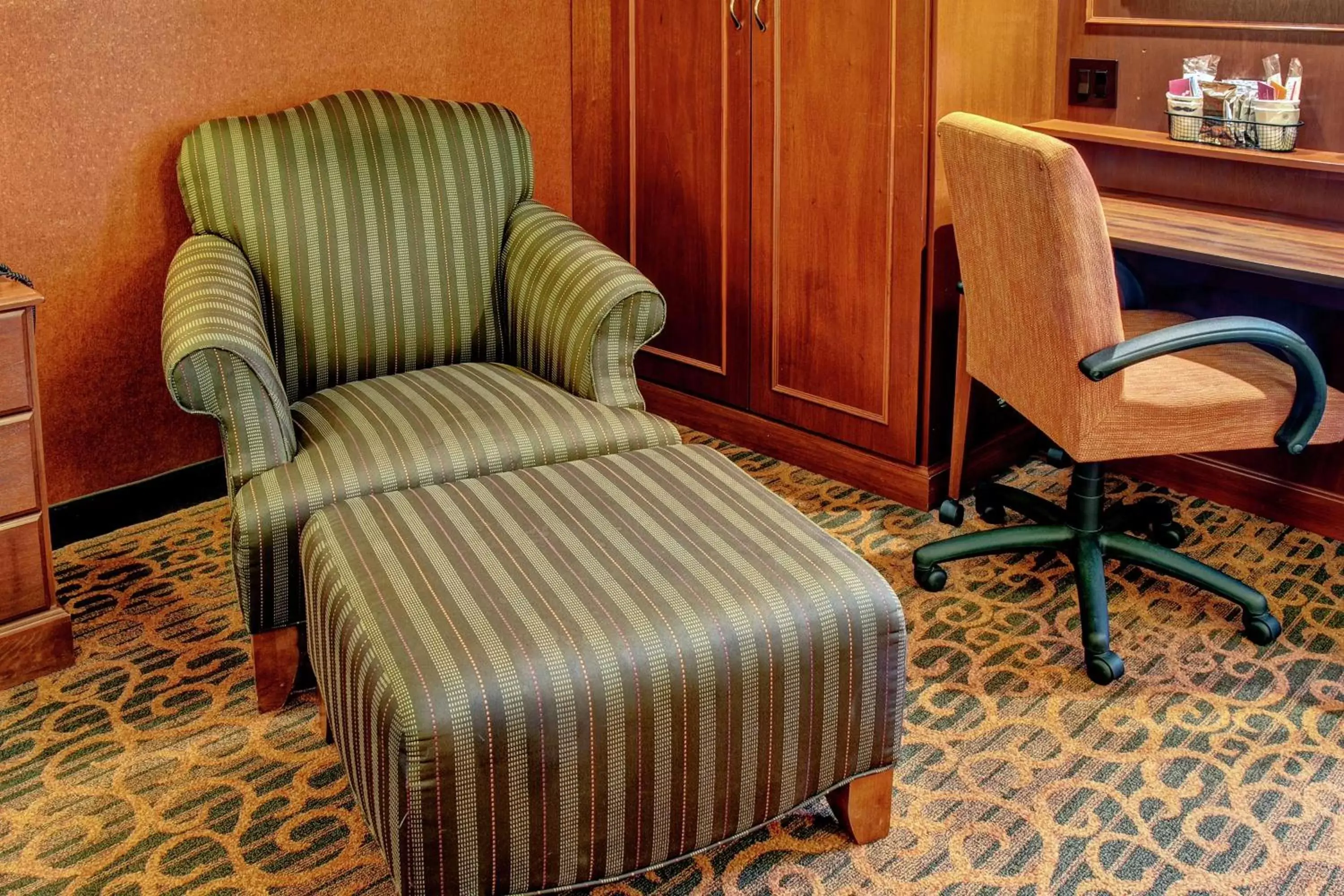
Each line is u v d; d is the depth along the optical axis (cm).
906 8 261
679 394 341
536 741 158
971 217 228
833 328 297
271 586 209
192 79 272
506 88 320
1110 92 286
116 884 183
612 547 186
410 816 156
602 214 344
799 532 191
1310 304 258
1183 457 299
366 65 296
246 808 199
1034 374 226
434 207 259
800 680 173
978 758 208
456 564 181
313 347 250
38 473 223
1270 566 267
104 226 269
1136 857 186
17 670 229
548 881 165
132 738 215
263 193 247
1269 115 255
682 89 311
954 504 284
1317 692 225
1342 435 228
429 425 224
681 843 173
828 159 285
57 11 250
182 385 206
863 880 183
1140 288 276
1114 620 249
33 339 215
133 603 256
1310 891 179
